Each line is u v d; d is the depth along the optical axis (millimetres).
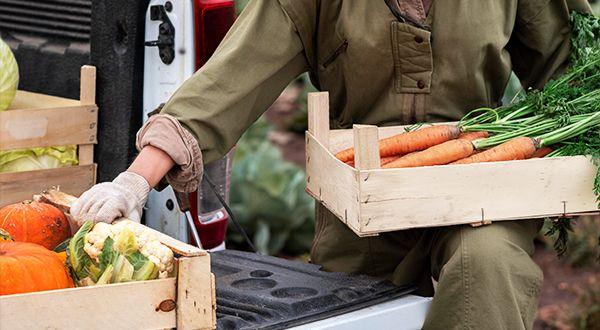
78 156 3748
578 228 6793
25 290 2596
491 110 3547
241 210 6805
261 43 3465
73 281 2752
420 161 3287
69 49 3953
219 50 3467
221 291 3252
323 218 3832
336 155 3434
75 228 3137
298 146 9438
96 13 3721
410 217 3094
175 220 3719
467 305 3154
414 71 3553
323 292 3252
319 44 3633
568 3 3781
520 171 3189
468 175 3131
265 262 3648
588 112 3516
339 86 3686
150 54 3684
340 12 3523
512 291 3137
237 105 3404
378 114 3645
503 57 3615
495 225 3209
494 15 3541
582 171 3258
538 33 3734
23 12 4113
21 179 3598
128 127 3717
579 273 6766
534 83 3893
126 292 2584
